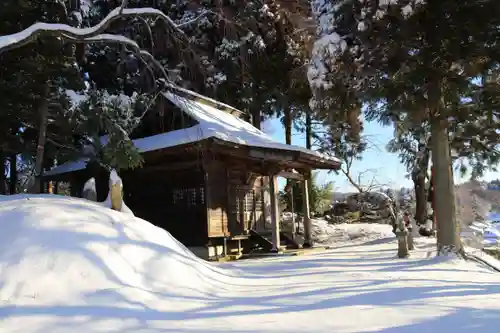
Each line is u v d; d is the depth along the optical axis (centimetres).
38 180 1348
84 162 1678
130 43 1175
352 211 2881
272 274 939
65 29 1029
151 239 780
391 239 1952
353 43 1247
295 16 2019
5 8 1208
